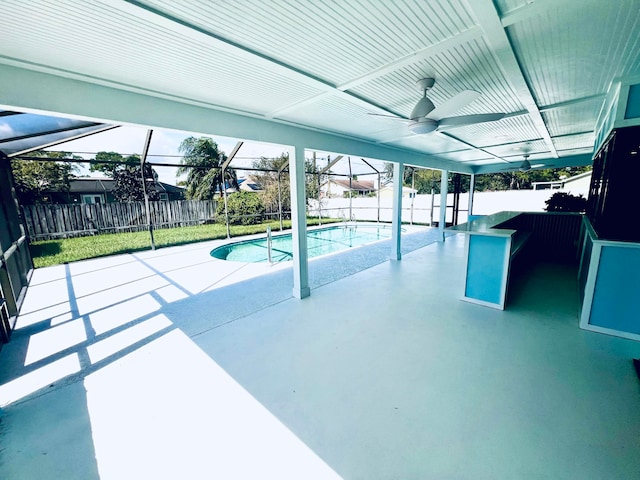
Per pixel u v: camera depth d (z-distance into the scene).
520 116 3.81
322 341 2.90
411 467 1.55
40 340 2.99
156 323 3.36
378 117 3.49
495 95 2.98
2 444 1.75
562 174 15.55
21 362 2.61
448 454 1.62
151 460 1.63
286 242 9.88
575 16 1.62
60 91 2.10
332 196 19.48
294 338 2.97
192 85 2.40
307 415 1.93
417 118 2.62
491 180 17.67
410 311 3.60
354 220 14.41
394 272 5.39
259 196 14.08
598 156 4.14
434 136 4.80
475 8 1.49
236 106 2.99
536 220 6.33
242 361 2.58
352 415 1.92
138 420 1.92
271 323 3.33
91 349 2.81
